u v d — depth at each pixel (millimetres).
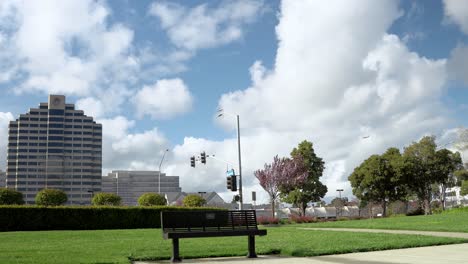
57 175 183250
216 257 12055
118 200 60250
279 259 11008
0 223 33906
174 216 12023
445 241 14320
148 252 12906
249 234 11906
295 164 58469
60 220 35906
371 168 66188
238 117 42281
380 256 10914
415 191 68375
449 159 67125
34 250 13875
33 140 184125
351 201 100750
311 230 25062
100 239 19688
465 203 97875
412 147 67812
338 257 11000
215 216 12445
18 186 179375
